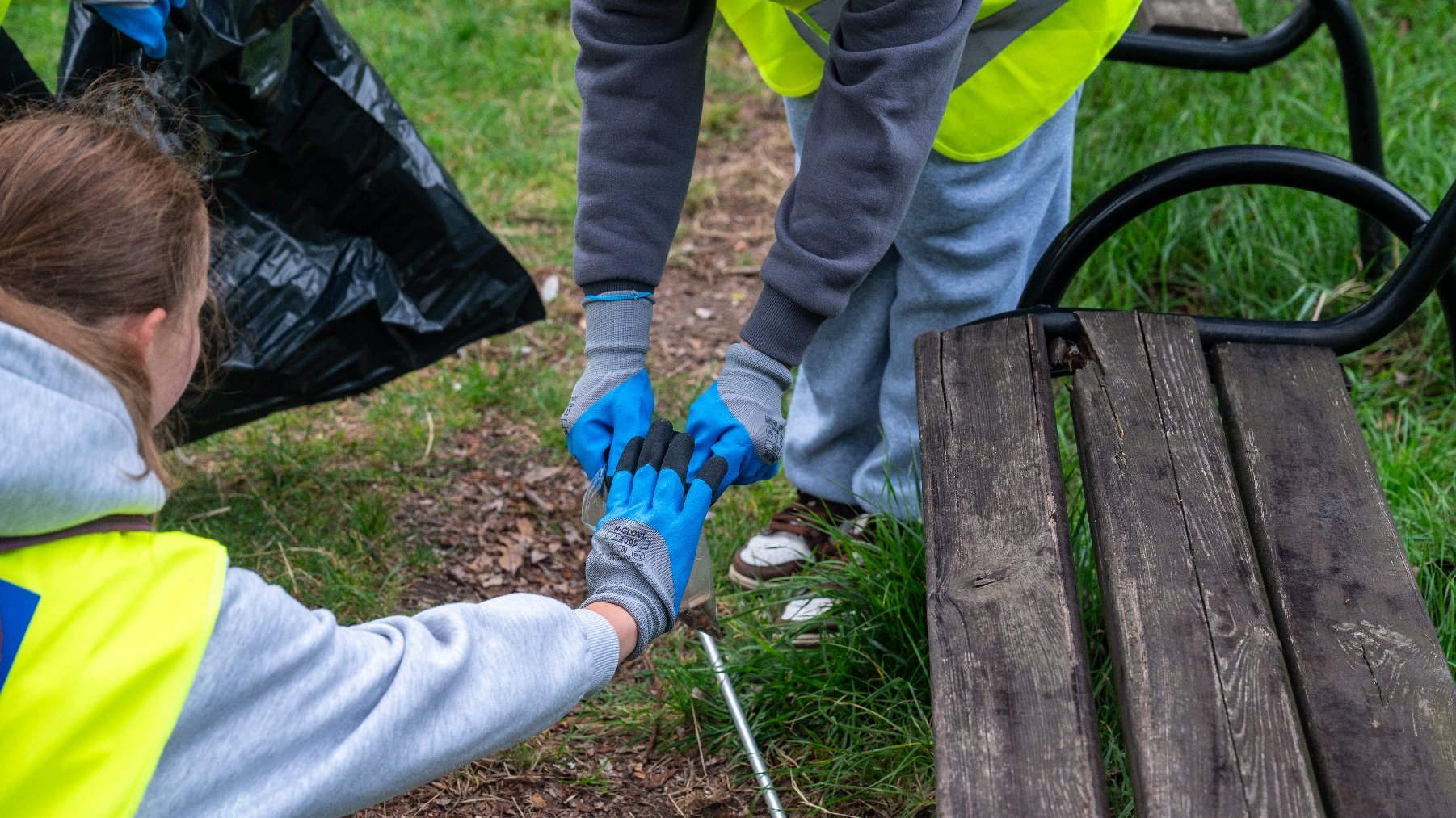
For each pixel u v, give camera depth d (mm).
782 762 2250
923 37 1578
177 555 1146
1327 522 1583
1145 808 1201
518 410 3312
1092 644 2217
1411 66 4109
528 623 1345
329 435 3172
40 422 1051
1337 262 3533
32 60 4598
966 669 1359
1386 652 1390
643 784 2242
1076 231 2145
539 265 3893
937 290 2250
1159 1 3168
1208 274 3551
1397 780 1240
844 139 1615
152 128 2170
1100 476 1651
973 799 1216
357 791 1197
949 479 1647
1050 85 1976
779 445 1706
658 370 3498
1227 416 1814
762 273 1694
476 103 4715
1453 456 2805
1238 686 1332
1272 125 3896
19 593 1087
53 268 1114
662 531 1526
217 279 2412
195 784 1128
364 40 5020
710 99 4957
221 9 2223
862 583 2332
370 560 2768
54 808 1065
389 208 2557
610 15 1769
